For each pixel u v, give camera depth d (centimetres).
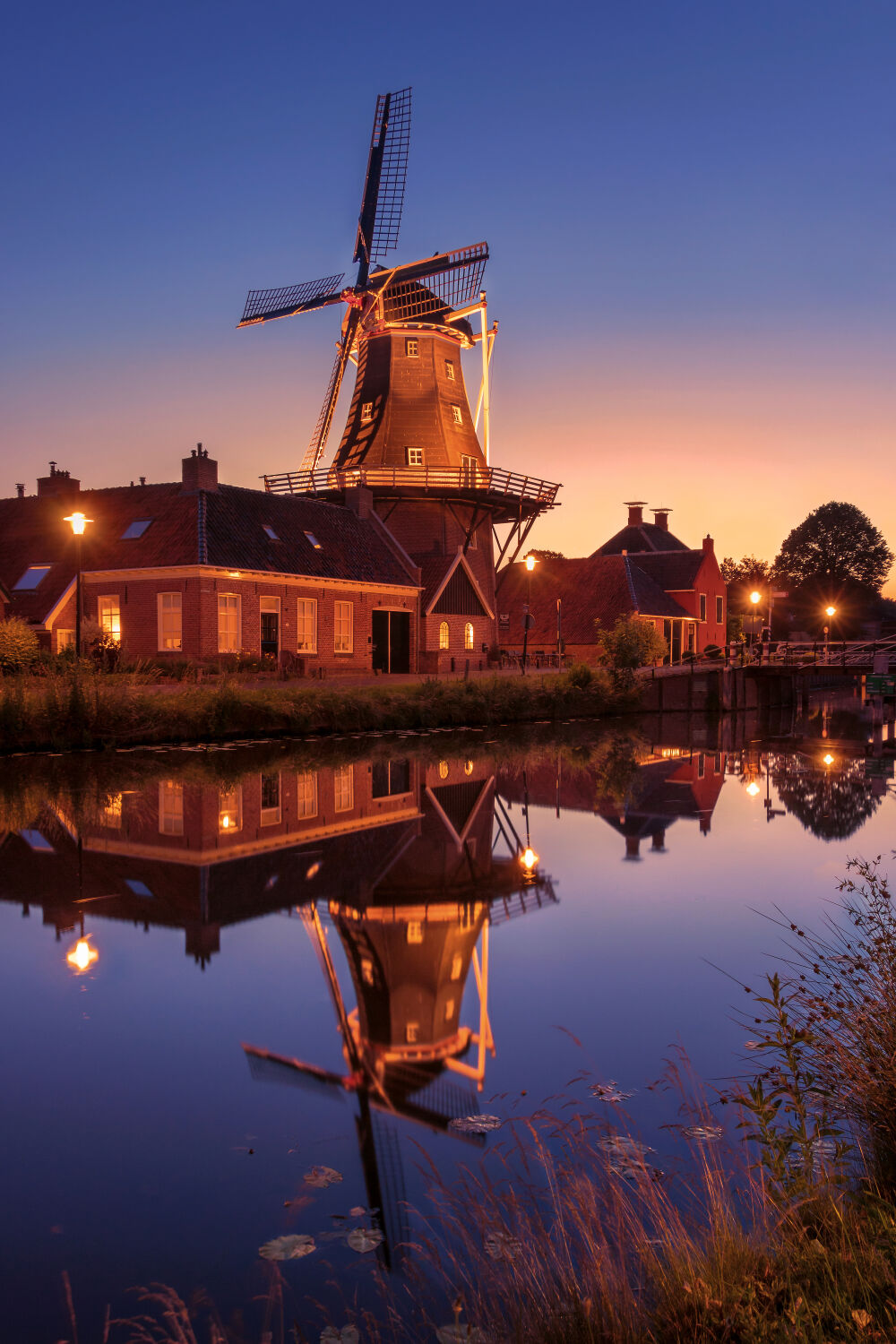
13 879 1024
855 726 3791
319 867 1116
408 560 3838
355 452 4122
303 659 3256
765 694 4897
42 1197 445
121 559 3072
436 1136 502
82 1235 418
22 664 2547
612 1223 392
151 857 1134
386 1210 434
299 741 2388
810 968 763
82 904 935
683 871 1132
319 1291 378
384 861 1160
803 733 3372
